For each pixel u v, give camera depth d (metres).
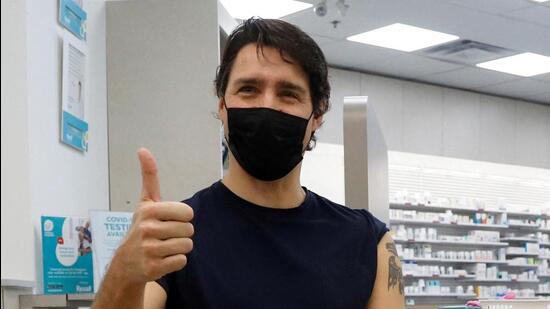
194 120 2.58
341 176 6.84
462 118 10.52
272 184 1.34
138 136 2.57
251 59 1.32
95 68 2.49
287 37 1.32
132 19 2.60
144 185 1.08
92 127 2.42
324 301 1.28
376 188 2.11
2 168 1.67
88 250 1.98
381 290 1.37
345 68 9.59
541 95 10.80
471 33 7.95
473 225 9.12
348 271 1.33
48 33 2.06
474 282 9.48
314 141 1.47
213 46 2.60
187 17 2.61
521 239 9.68
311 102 1.35
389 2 6.96
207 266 1.26
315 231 1.35
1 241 1.65
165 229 1.02
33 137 1.93
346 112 1.88
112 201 2.52
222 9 2.71
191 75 2.59
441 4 7.06
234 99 1.33
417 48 8.54
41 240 1.91
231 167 1.37
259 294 1.25
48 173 2.02
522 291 9.84
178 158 2.57
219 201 1.34
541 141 11.26
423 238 8.86
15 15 1.76
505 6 7.15
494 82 10.09
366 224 1.42
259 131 1.29
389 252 1.42
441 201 8.76
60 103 2.12
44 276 1.88
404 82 10.10
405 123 10.03
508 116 10.97
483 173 9.12
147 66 2.59
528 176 9.50
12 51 1.74
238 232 1.30
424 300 9.03
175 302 1.25
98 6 2.55
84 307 1.90
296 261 1.30
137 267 1.03
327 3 6.86
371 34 8.04
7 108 1.70
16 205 1.73
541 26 7.73
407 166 8.51
